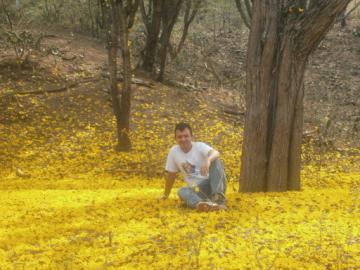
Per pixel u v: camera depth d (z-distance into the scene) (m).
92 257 4.98
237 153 13.53
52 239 5.62
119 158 12.63
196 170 6.88
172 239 5.43
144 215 6.45
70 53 19.22
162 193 8.11
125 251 5.12
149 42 18.94
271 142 8.27
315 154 13.91
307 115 17.42
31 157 12.59
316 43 8.08
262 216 6.36
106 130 14.57
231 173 11.30
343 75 22.06
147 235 5.61
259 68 8.15
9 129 14.09
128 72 12.98
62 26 22.80
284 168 8.32
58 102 15.69
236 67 21.98
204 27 26.34
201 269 4.59
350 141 15.51
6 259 5.00
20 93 15.76
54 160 12.52
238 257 4.88
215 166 6.75
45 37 20.34
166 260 4.83
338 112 18.22
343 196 7.78
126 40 12.79
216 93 18.41
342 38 25.67
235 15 27.58
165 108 16.25
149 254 5.04
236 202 7.09
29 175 11.20
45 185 9.93
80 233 5.82
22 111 14.95
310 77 21.72
